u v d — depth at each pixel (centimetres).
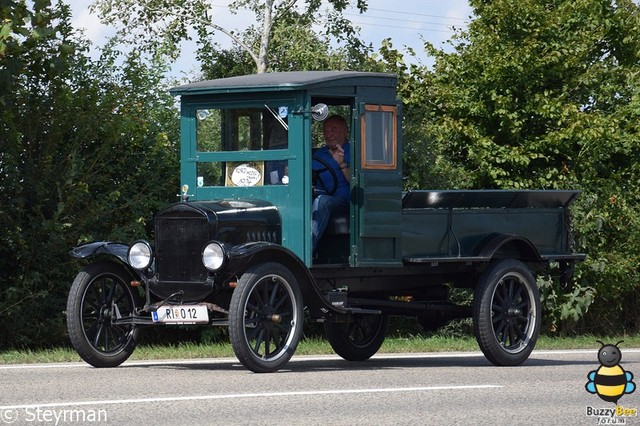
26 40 1612
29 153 1703
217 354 1365
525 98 2088
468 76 2098
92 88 1725
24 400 875
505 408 866
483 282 1274
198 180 1236
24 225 1695
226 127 1222
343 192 1226
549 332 2039
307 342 1644
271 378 1046
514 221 1343
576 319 1945
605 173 2138
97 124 1706
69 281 1709
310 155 1176
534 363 1311
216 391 935
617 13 2183
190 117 1239
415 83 2161
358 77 1209
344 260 1221
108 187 1753
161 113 1827
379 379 1050
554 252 1385
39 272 1683
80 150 1744
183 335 1800
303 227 1174
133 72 1791
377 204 1215
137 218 1745
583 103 2162
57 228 1650
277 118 1186
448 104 2095
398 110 1238
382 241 1222
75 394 912
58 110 1694
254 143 1206
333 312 1188
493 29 2123
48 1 1575
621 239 2086
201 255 1121
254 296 1105
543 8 2136
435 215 1272
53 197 1700
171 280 1141
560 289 1973
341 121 1229
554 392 970
